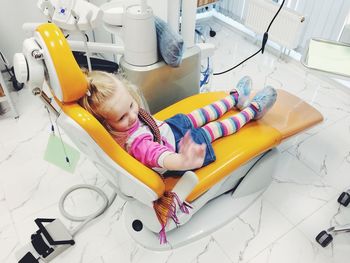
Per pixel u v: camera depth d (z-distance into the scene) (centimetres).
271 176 148
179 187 98
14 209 142
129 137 95
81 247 130
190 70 147
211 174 109
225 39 264
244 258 128
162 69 135
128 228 134
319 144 175
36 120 183
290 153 169
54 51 69
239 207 139
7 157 163
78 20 105
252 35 260
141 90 135
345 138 178
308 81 220
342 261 127
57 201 146
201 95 142
